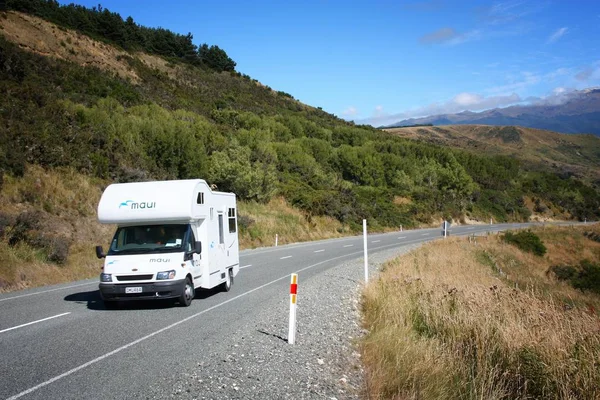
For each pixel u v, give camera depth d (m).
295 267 19.80
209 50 128.12
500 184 89.38
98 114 34.75
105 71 69.44
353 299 12.73
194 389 5.40
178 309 10.53
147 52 104.50
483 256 30.23
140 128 35.50
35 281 14.99
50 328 8.49
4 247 15.92
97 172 26.59
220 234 13.24
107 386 5.41
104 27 94.69
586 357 6.69
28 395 5.08
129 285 9.99
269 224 35.66
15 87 30.38
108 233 21.95
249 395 5.37
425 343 7.55
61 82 48.94
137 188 11.09
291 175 52.50
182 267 10.42
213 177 38.28
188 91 85.69
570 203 94.19
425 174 74.12
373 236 43.03
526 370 6.72
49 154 24.50
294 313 7.88
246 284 14.91
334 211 45.41
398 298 11.13
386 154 72.81
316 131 87.00
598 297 25.00
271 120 78.31
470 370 6.80
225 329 8.54
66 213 21.61
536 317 8.51
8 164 21.84
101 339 7.68
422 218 59.09
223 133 56.69
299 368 6.54
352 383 6.20
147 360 6.50
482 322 8.45
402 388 6.00
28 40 66.25
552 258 39.25
